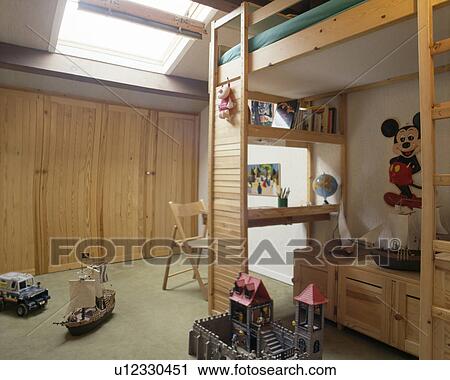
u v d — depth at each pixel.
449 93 2.22
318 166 3.09
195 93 3.89
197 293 3.04
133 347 2.10
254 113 2.86
